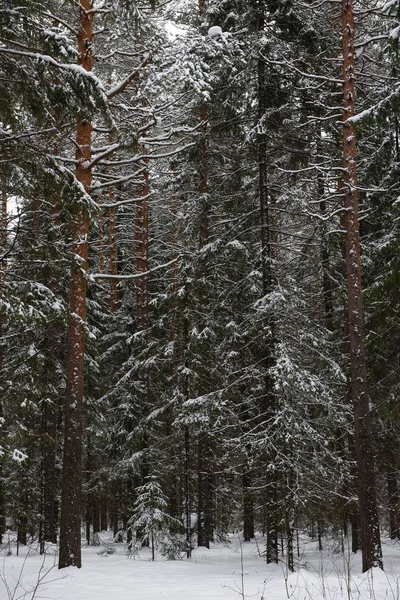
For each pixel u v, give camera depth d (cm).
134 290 2234
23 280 1035
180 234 2000
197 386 1688
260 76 1484
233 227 1570
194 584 1021
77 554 1126
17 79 857
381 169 1484
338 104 1448
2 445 1057
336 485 1322
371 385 1587
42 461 1809
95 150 1270
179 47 1166
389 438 1642
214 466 1808
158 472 1759
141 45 1334
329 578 1018
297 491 1259
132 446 1752
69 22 1335
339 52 1464
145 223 1973
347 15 1252
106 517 3077
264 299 1370
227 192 1700
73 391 1159
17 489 1727
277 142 1518
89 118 1043
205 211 1694
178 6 1573
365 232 1678
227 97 1518
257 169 1592
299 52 1470
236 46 1291
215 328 1662
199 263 1634
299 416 1307
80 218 1012
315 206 1706
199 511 1722
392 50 1070
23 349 1634
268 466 1262
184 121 1627
